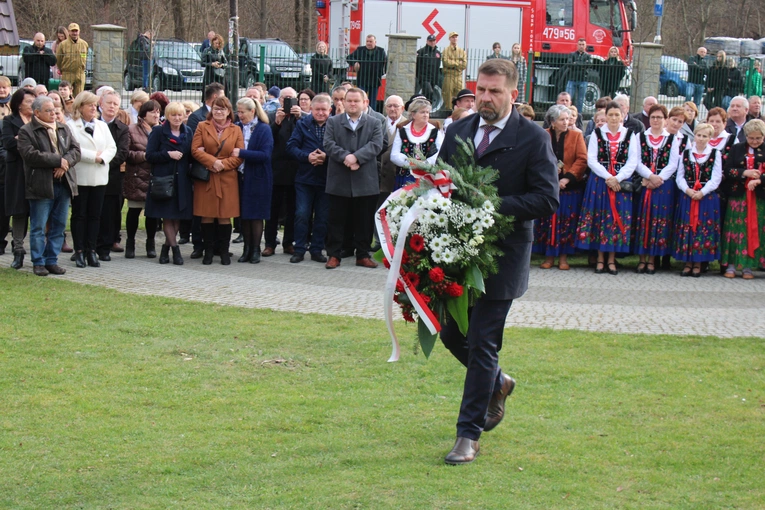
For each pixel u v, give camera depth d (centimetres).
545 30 2408
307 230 1112
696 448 513
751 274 1105
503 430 536
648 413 576
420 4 2362
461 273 466
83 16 3434
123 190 1092
